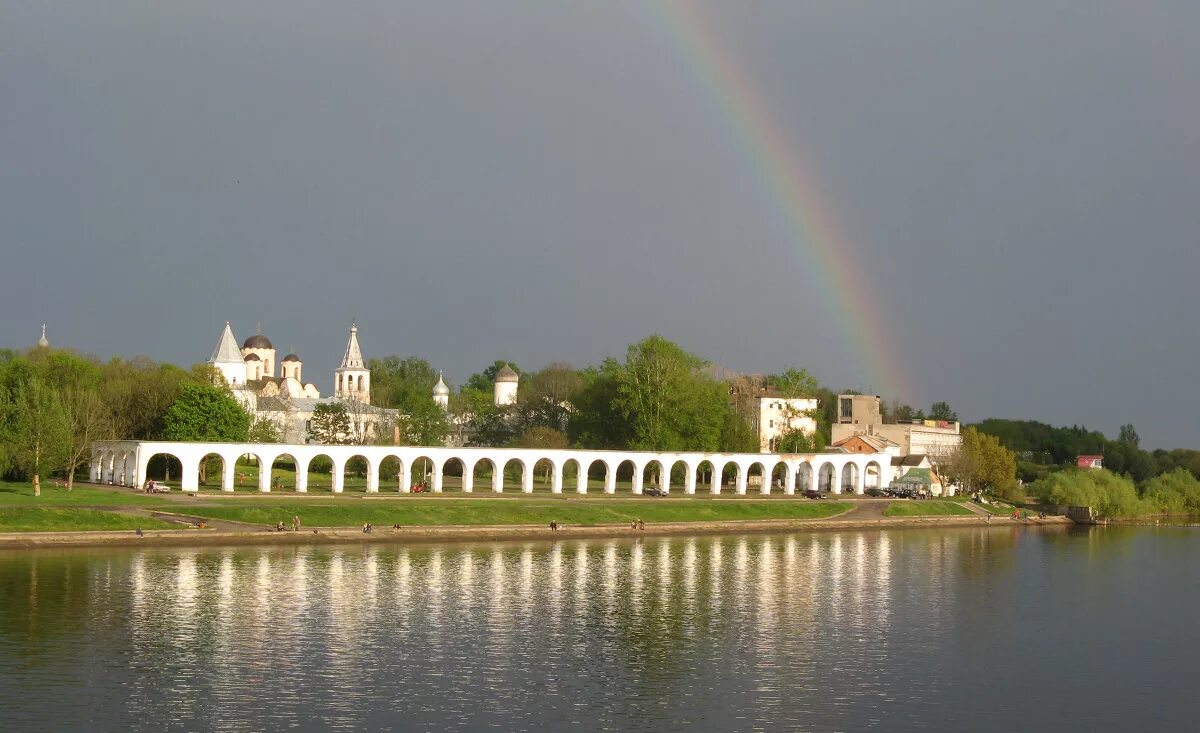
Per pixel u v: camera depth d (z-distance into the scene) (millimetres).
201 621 96000
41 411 152750
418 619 100562
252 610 100625
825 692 83062
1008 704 82062
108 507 140625
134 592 105062
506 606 107875
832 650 95562
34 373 189625
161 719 71625
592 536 162500
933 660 93625
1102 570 150125
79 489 160750
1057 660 95500
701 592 119375
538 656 89812
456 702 77250
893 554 158375
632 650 92875
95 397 184000
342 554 133000
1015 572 145375
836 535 179875
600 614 106062
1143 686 87875
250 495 165000
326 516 148875
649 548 152625
